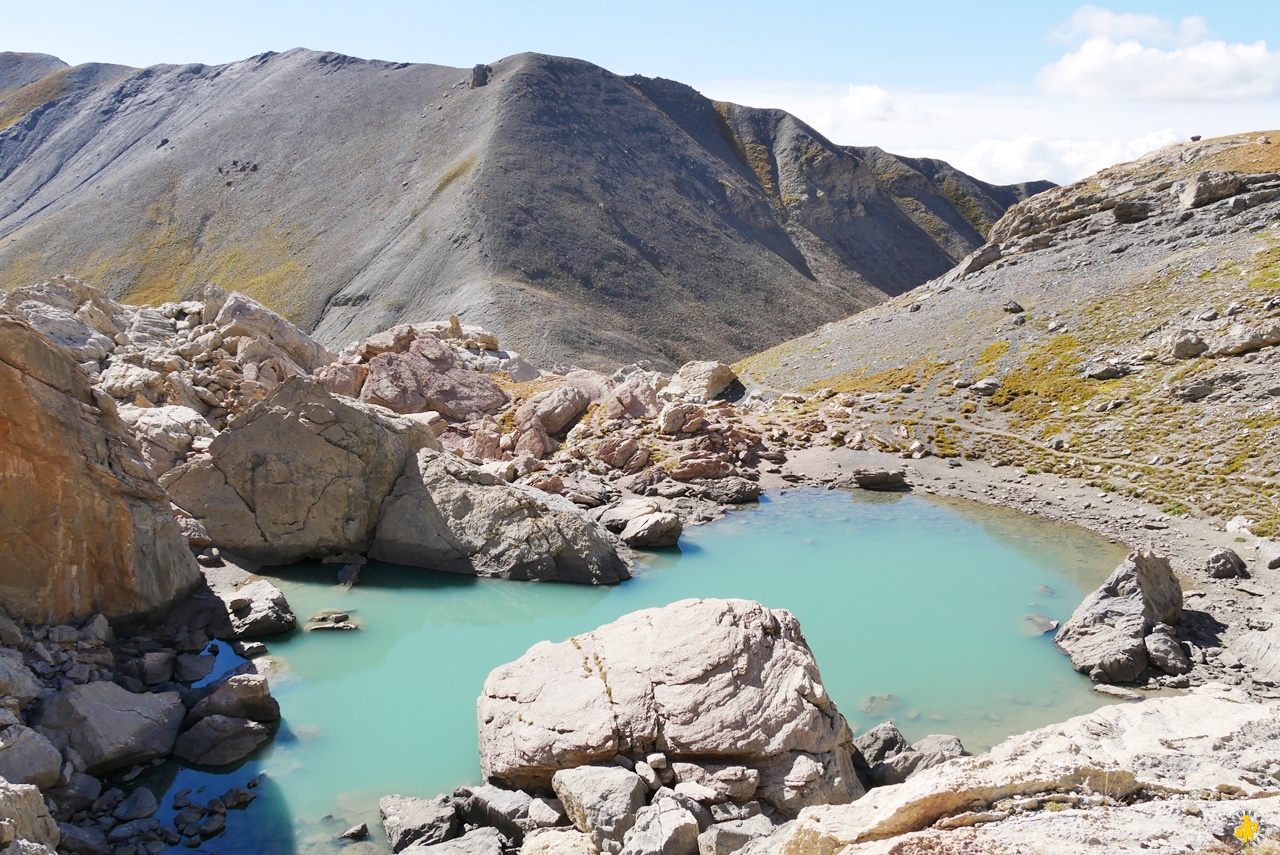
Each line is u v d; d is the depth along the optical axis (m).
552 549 32.78
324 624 27.94
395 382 55.19
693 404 57.12
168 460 34.38
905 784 13.58
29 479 21.95
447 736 22.34
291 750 21.34
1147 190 96.25
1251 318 55.25
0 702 18.33
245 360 49.28
